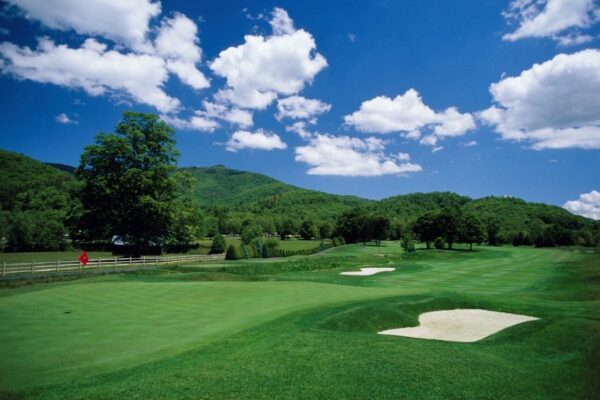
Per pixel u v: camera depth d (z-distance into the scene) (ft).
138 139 163.94
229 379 28.60
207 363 31.78
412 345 37.63
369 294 71.10
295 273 129.39
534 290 93.25
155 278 94.68
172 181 160.76
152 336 40.57
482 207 590.96
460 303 67.31
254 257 209.05
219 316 50.65
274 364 31.68
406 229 497.46
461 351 36.40
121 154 155.63
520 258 225.97
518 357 35.70
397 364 31.99
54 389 26.76
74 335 41.01
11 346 37.06
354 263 167.32
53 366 31.60
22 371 30.42
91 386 27.27
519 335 44.19
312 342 37.73
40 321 47.29
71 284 81.97
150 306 57.11
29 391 26.40
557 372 31.50
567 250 319.06
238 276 99.76
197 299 63.00
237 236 489.67
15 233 231.91
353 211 406.41
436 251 260.83
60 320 47.88
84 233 162.40
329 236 487.20
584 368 32.60
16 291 72.49
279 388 27.14
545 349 38.65
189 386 27.32
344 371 30.37
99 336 40.63
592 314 57.00
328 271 137.28
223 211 629.92
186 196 179.11
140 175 152.56
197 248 235.20
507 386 28.37
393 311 58.13
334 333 41.47
